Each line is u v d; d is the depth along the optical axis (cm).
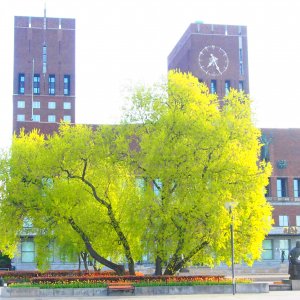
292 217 10038
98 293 3859
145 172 4053
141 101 4209
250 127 4241
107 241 4322
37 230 4459
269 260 9544
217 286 3984
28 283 4219
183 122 4038
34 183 4203
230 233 4044
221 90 12850
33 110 13750
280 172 10156
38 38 14000
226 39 13062
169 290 3928
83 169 4256
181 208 3862
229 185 4047
